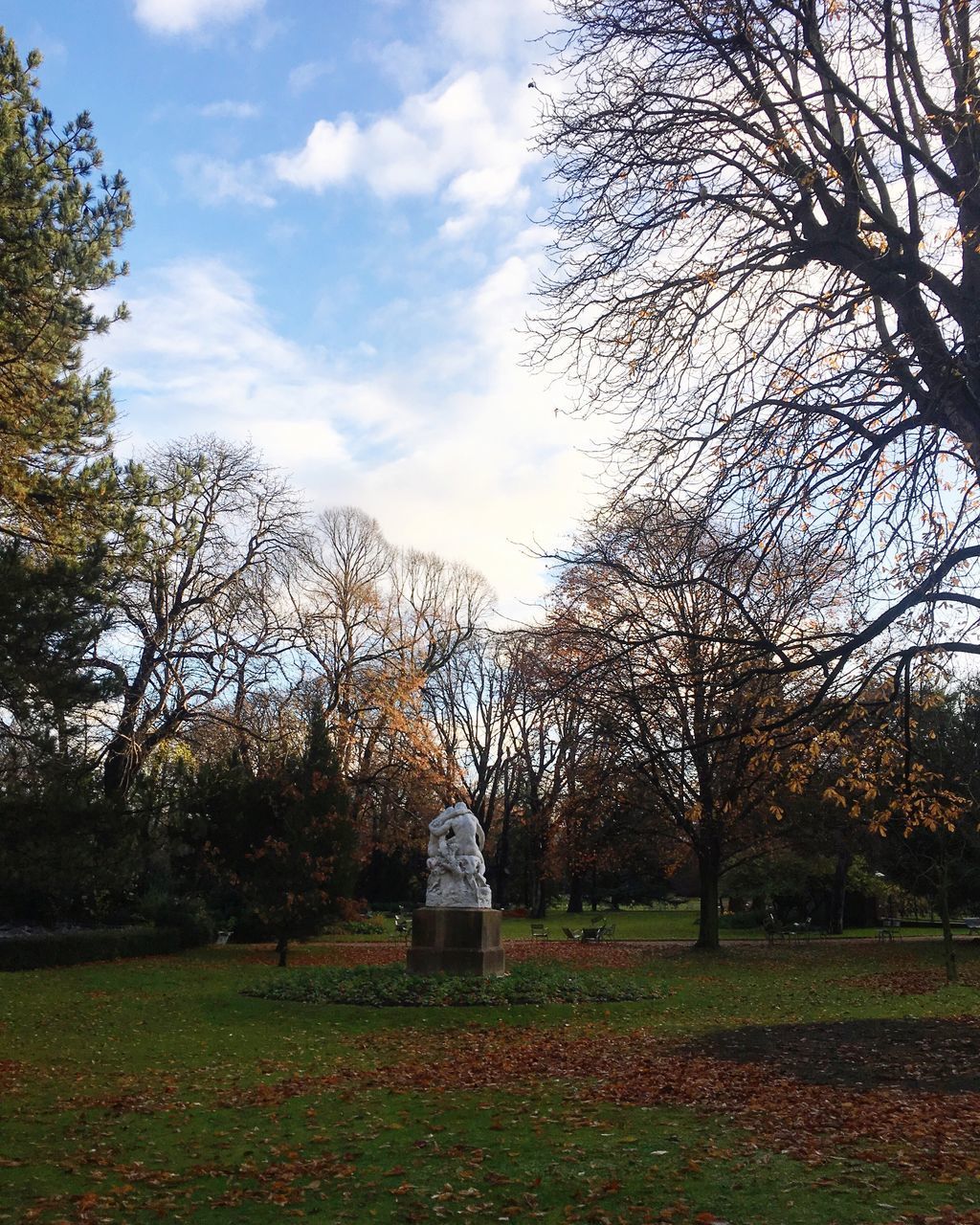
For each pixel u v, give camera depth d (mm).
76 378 22781
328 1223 7086
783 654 10859
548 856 45688
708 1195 7340
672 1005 19297
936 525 10867
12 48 21844
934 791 13555
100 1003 20094
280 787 31094
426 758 45625
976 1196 7070
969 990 22031
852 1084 11039
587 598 19750
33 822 26500
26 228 20422
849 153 11273
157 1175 8258
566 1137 9148
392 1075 12703
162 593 35781
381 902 57219
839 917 43406
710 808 28859
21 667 22203
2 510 23328
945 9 10734
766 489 10906
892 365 10609
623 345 12531
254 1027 16969
